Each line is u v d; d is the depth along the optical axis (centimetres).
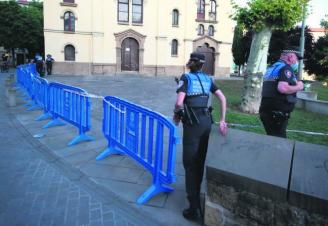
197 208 392
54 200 436
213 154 359
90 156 612
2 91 1630
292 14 927
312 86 2298
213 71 3678
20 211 404
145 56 3338
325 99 1597
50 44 2961
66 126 850
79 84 1981
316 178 296
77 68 3070
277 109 457
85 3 3023
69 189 471
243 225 333
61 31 2975
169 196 451
